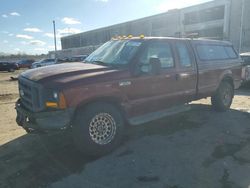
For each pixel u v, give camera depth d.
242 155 4.51
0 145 5.17
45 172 4.05
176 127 6.02
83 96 4.21
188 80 5.99
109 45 5.77
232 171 3.96
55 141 5.26
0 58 80.94
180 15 45.03
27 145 5.12
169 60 5.62
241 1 35.53
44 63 32.31
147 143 5.09
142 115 5.28
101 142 4.54
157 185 3.61
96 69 4.68
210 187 3.54
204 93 6.54
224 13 37.38
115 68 4.82
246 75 11.20
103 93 4.43
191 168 4.07
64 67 4.90
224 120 6.52
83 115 4.30
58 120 4.06
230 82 7.52
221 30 39.09
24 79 4.71
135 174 3.92
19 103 4.98
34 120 4.37
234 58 7.66
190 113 7.18
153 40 5.34
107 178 3.82
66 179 3.82
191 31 43.50
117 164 4.24
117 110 4.74
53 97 4.10
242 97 9.58
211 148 4.81
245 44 35.41
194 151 4.69
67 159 4.46
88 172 4.00
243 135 5.46
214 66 6.73
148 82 5.11
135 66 4.90
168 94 5.57
